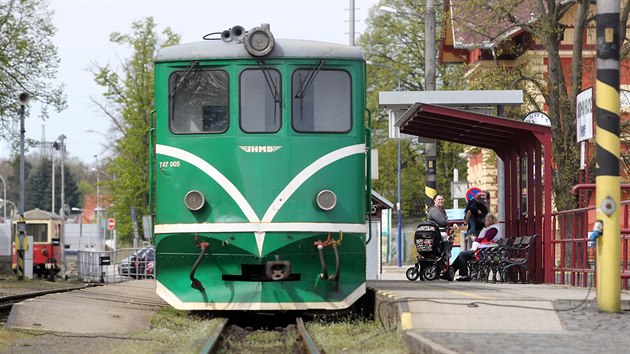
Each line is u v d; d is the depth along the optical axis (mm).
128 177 70438
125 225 72375
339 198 20234
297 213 20000
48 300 20453
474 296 18266
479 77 44250
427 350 12711
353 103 20578
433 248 30188
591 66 44000
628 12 39688
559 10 41156
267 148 20172
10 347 16297
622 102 45438
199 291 20188
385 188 86562
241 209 19953
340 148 20375
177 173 20391
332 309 20188
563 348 13141
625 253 21219
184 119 20531
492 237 29625
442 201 31266
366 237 20859
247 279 20250
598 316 16422
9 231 71812
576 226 23953
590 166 39719
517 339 14031
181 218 20234
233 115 20297
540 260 27219
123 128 70625
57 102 55406
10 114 54938
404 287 22734
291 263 20047
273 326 21219
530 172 28188
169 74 20688
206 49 20578
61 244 68188
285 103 20312
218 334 16812
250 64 20422
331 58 20578
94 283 52344
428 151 37938
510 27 42938
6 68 54438
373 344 15672
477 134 29891
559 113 41188
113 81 69875
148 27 70125
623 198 24297
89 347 16281
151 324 19844
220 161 20203
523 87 43281
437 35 69188
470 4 42031
